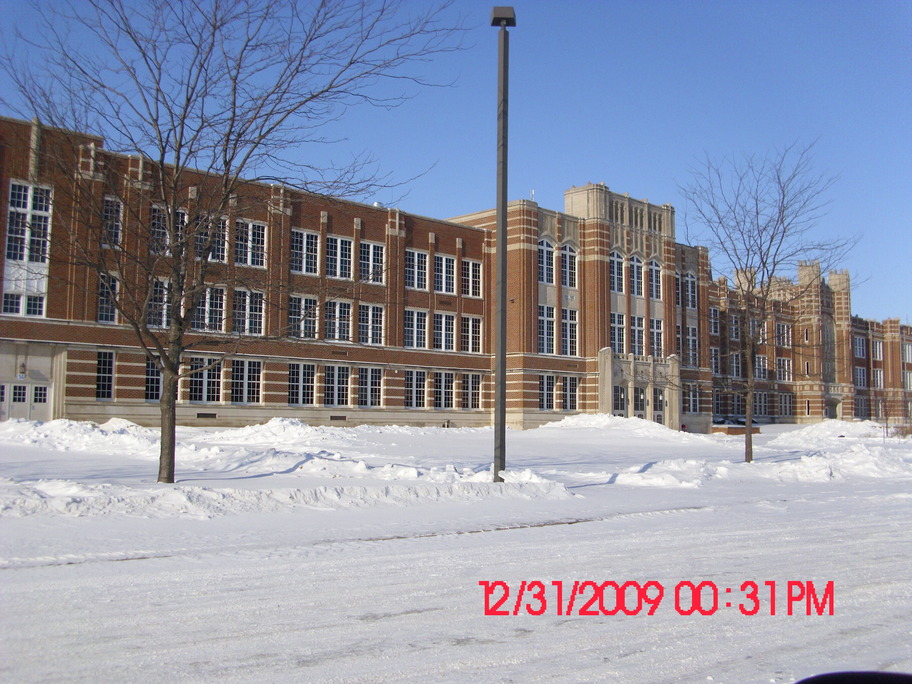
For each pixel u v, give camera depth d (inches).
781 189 1385.3
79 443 1199.6
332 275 2026.3
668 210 2778.1
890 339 4254.4
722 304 3058.6
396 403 2166.6
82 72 643.5
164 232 797.9
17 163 1391.5
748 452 1230.9
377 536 503.2
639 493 801.6
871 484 978.7
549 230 2459.4
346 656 269.1
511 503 677.9
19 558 406.6
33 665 253.3
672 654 281.0
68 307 1620.3
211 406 1812.3
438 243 2311.8
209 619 310.0
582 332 2527.1
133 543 453.7
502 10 767.7
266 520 549.6
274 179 683.4
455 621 315.9
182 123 661.3
